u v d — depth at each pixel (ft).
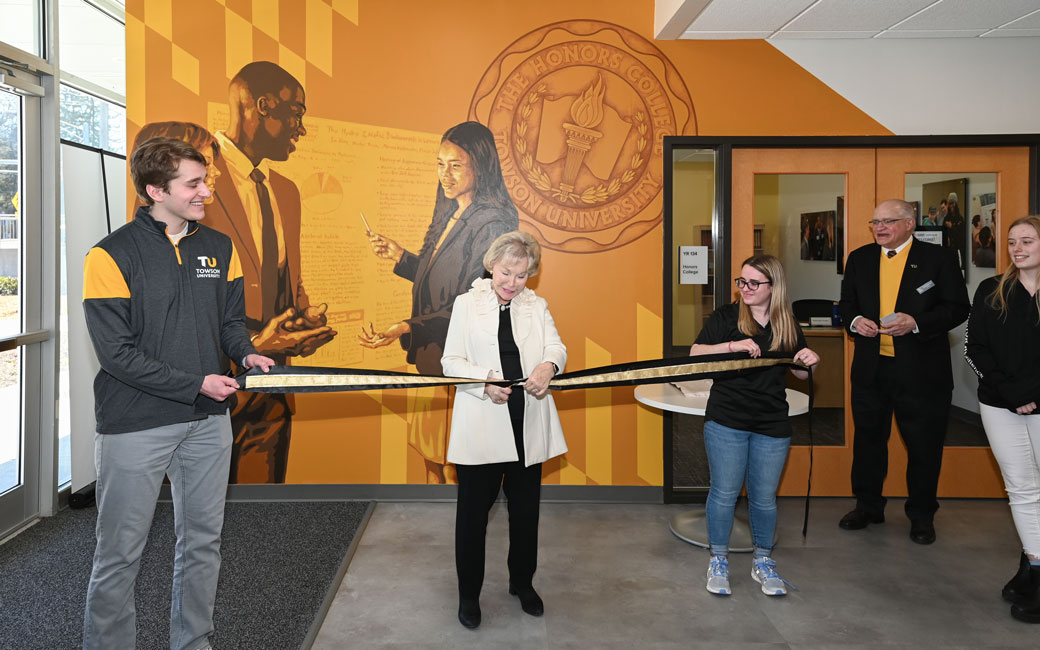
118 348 6.39
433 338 13.47
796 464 13.85
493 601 9.51
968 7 11.55
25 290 12.21
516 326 8.68
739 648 8.34
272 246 13.26
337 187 13.29
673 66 13.25
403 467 13.58
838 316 13.85
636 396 11.72
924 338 11.31
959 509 13.20
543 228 13.38
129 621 6.98
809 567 10.64
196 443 7.25
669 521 12.63
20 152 12.14
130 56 13.03
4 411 11.84
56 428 12.73
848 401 13.78
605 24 13.19
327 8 13.12
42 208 12.52
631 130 13.32
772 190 13.64
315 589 9.82
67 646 8.27
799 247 13.69
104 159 13.98
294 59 13.15
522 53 13.21
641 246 13.42
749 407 9.34
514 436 8.51
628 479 13.64
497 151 13.29
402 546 11.44
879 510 12.25
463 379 8.16
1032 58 13.15
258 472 13.55
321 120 13.23
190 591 7.41
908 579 10.23
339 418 13.52
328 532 11.94
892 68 13.20
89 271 6.45
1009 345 9.00
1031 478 9.17
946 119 13.25
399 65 13.21
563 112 13.26
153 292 6.71
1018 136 13.16
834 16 11.96
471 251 13.39
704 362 8.98
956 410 14.08
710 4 11.43
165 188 6.61
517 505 8.96
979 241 13.64
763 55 13.23
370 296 13.41
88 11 13.88
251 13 13.07
